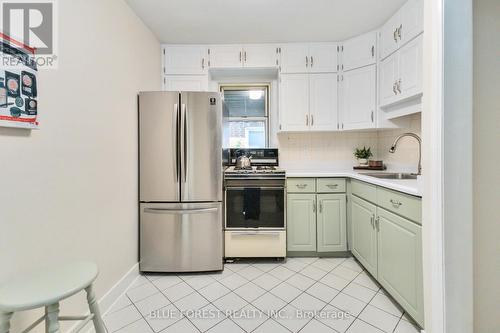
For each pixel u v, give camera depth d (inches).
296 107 106.3
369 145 116.3
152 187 83.5
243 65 105.9
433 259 46.8
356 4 79.3
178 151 83.0
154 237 84.0
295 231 96.5
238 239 93.0
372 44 95.7
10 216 39.8
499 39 45.9
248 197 92.6
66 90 51.0
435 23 45.3
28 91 42.1
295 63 105.6
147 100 82.4
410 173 91.3
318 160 118.0
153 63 97.2
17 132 40.8
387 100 89.0
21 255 41.3
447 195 44.8
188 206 84.4
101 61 63.0
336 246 96.1
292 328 57.6
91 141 58.8
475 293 47.1
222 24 90.3
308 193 96.2
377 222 72.2
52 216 47.4
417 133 89.6
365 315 61.7
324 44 104.7
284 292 72.7
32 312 43.3
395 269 62.7
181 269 84.5
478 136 46.4
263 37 100.7
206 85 106.0
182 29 93.6
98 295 61.2
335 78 105.0
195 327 58.2
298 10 82.1
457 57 44.1
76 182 53.8
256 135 125.5
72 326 52.9
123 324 59.4
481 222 46.8
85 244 56.5
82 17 56.0
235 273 85.3
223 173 92.0
